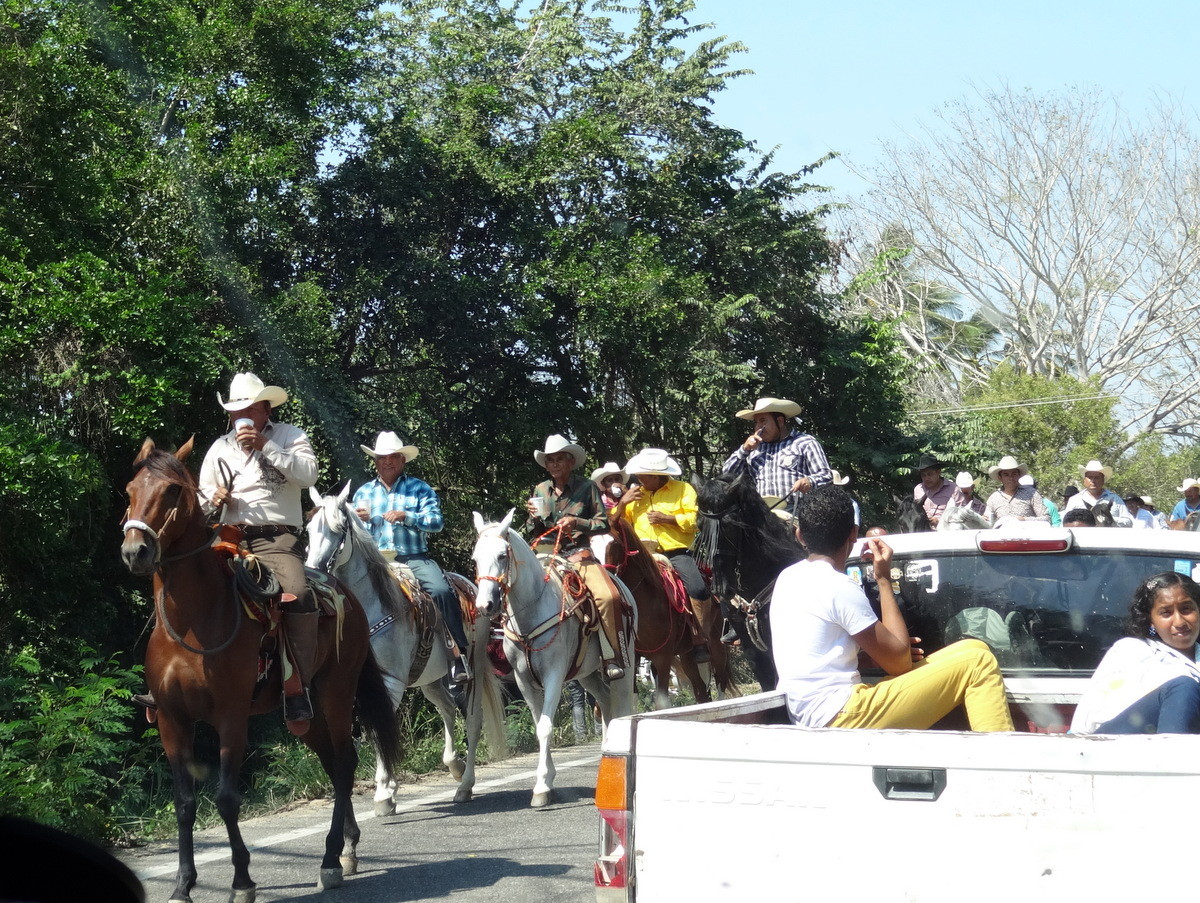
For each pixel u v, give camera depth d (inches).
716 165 928.3
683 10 946.7
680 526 439.8
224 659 260.7
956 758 137.9
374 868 297.7
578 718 550.0
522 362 833.5
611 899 147.5
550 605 377.1
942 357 1760.6
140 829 366.0
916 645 231.5
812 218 962.1
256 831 358.0
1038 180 1642.5
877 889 139.1
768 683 355.3
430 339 790.5
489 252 842.2
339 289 739.4
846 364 922.1
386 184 765.3
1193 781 130.6
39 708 378.9
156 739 468.8
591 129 836.0
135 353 537.0
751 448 424.2
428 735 506.6
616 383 885.2
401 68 864.9
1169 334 1642.5
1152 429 1665.8
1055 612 250.4
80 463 493.7
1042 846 134.5
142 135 602.2
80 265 517.3
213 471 293.6
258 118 656.4
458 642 386.0
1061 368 1707.7
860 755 140.8
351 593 313.9
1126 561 246.7
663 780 147.7
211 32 628.1
